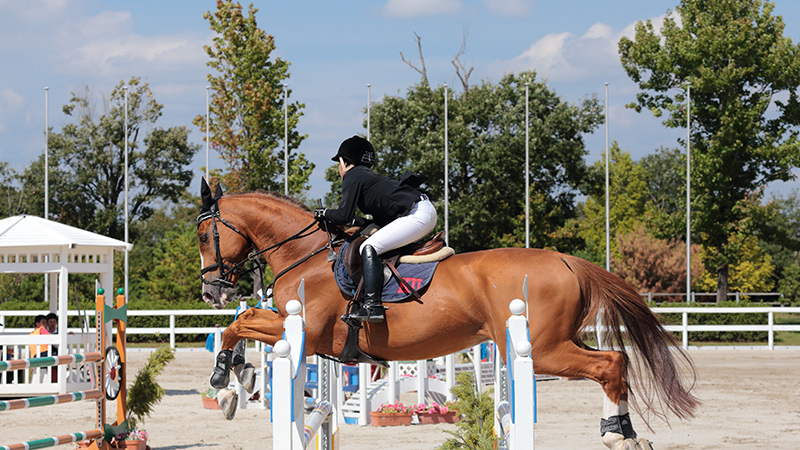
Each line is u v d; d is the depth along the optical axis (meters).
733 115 31.97
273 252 6.01
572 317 5.35
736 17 32.47
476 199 39.69
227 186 35.41
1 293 31.36
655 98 34.38
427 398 11.34
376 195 5.59
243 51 35.69
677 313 24.59
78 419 10.77
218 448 8.62
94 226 53.59
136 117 54.56
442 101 40.88
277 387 3.83
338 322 5.59
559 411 11.29
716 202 32.50
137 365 17.75
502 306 5.32
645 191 65.94
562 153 40.47
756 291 49.88
